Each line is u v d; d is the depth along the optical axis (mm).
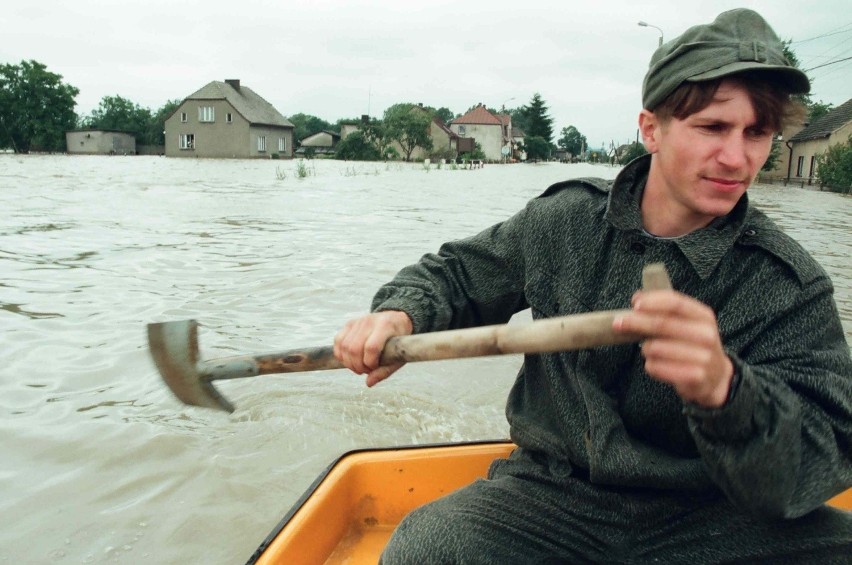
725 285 1449
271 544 1782
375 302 1735
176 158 53594
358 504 2186
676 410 1458
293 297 5816
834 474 1278
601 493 1533
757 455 1201
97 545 2605
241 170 30906
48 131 62469
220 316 5246
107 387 3922
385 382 3979
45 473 3055
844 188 25484
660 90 1434
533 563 1539
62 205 12688
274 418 3545
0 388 3865
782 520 1420
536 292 1672
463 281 1787
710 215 1452
